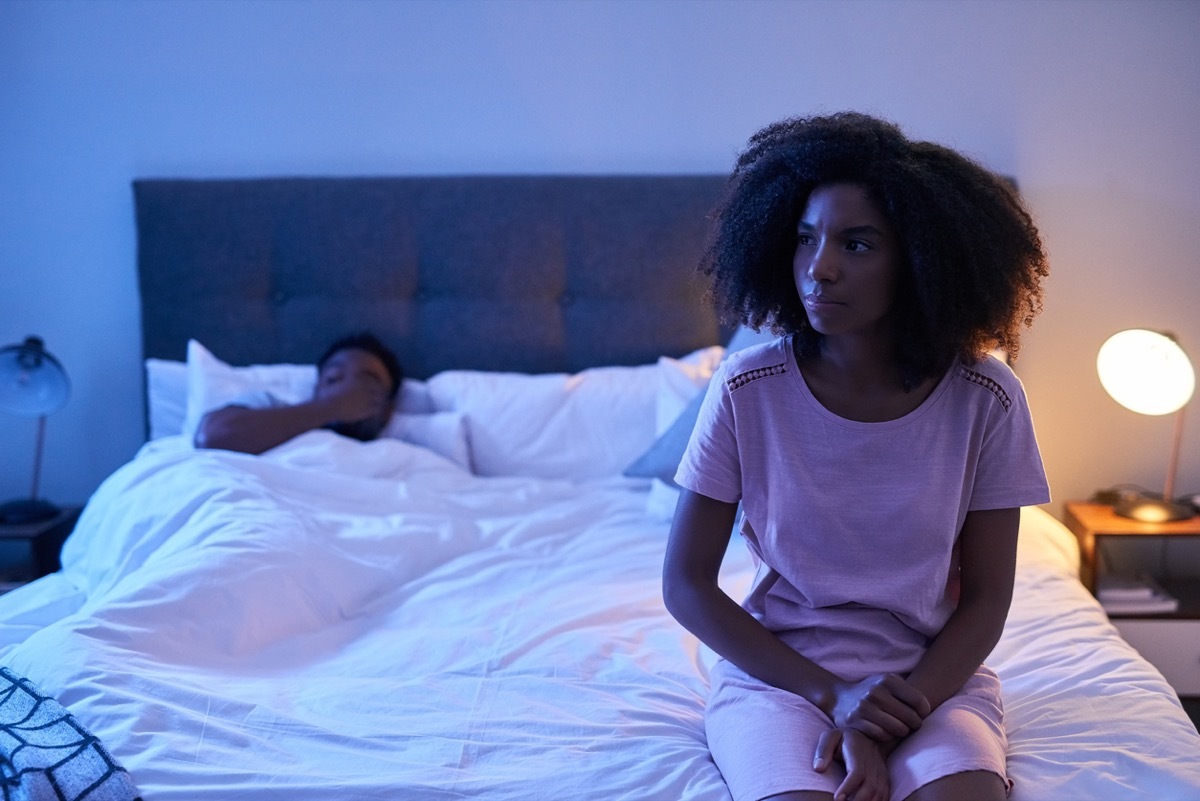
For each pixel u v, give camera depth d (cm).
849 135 118
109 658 139
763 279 128
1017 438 123
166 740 121
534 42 267
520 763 121
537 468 252
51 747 115
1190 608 230
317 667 156
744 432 125
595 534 212
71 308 282
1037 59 254
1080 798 112
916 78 259
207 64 271
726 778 114
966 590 125
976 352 121
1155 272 256
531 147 271
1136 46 250
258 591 165
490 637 159
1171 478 243
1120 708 132
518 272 267
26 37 271
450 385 262
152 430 266
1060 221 258
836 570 123
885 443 121
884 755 111
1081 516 239
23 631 167
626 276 266
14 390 254
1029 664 147
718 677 129
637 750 123
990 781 104
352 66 270
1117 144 254
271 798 113
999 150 258
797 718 114
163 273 268
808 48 261
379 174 274
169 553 176
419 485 229
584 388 257
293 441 231
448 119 271
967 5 255
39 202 278
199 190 266
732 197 129
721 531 129
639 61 266
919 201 113
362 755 122
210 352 270
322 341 271
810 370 125
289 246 268
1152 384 229
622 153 270
